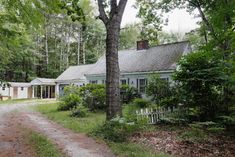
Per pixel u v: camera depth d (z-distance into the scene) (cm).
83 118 1538
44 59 5791
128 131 972
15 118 1634
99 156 710
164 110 1323
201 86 1243
